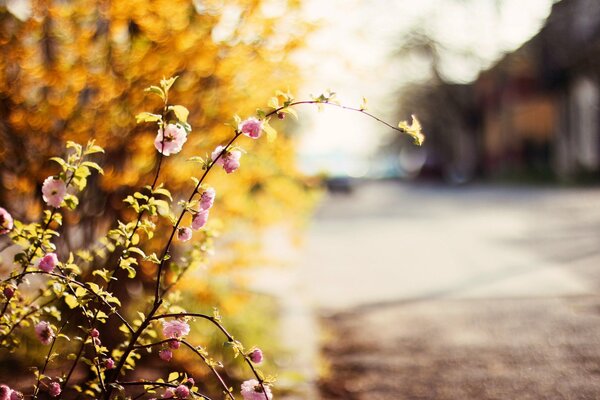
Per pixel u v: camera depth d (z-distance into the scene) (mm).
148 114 2783
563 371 5406
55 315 3230
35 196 4719
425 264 11125
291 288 8883
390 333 6895
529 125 39438
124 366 3305
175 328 2971
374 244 13992
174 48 4582
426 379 5410
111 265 4805
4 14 4457
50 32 4598
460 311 7676
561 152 33156
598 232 13133
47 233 2941
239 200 5297
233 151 2883
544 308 7535
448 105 52375
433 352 6133
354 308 8086
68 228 4785
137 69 4562
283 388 5047
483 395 5000
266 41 4949
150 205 2877
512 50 37094
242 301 5652
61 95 4625
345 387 5277
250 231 5652
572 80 31625
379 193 36000
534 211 18344
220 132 4930
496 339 6426
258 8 4793
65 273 3232
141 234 4746
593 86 30469
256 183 5355
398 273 10422
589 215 16078
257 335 6039
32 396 3102
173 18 4547
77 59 4578
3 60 4484
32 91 4684
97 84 4559
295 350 5980
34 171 4656
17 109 4586
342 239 15039
